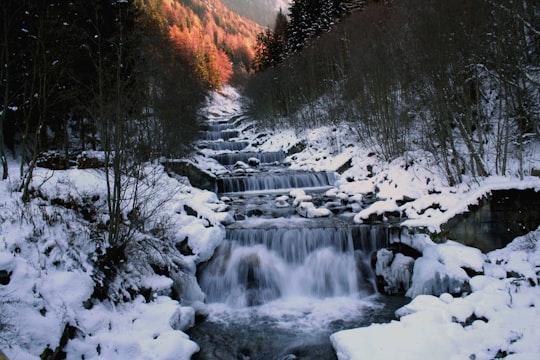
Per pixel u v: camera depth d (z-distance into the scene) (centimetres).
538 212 836
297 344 600
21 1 716
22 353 384
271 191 1517
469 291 684
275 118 3216
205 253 817
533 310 573
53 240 547
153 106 1356
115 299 577
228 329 654
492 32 955
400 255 833
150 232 772
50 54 746
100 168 898
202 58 5525
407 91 1360
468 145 1028
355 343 518
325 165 1797
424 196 1050
